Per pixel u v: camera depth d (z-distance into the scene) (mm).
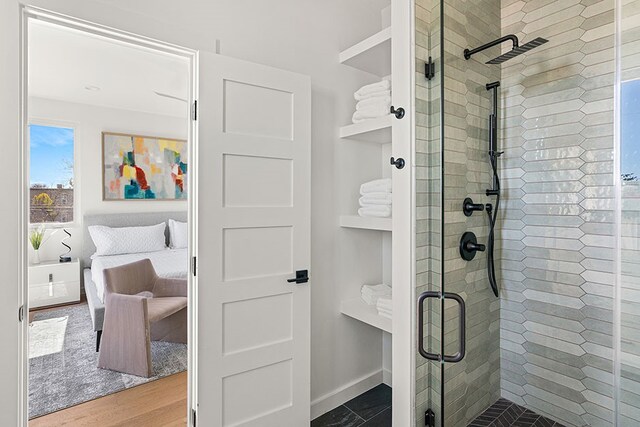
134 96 4078
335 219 2254
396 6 1711
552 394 1795
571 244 1754
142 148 4809
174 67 3105
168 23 1564
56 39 2520
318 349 2166
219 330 1664
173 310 2895
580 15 1693
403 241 1684
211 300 1638
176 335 3105
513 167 1924
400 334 1698
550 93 1800
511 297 1925
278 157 1847
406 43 1653
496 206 1884
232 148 1692
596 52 1652
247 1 1840
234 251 1712
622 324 1602
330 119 2215
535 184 1860
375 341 2488
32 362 2754
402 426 1681
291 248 1905
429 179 1630
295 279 1904
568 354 1753
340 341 2281
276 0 1955
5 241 1235
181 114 4930
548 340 1812
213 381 1646
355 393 2344
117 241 4219
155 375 2564
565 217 1771
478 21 1725
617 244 1618
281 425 1861
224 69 1669
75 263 4203
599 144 1658
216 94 1645
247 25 1837
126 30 1451
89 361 2775
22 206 1278
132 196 4742
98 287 3369
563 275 1777
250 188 1760
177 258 4113
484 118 1783
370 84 2221
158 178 4945
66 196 4371
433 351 1596
